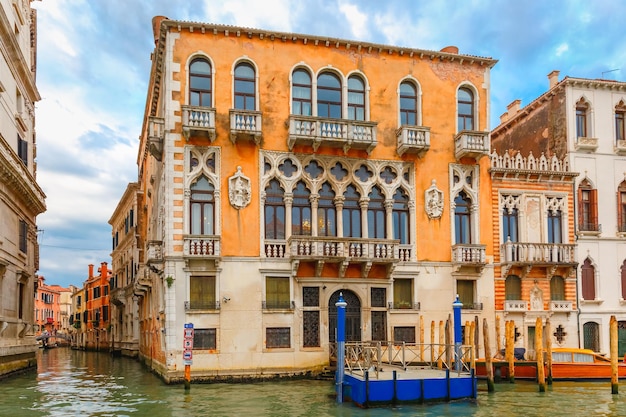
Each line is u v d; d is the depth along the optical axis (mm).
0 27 22812
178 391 19375
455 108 24953
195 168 21781
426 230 24016
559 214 26047
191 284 21438
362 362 20219
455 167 24641
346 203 23453
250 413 15750
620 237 26609
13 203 25047
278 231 22641
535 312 24750
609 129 27266
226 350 21266
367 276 23016
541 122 28953
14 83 26094
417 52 24500
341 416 15438
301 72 23469
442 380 17422
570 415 15656
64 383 23141
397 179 23906
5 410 16547
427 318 23516
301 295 22297
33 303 30922
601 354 24531
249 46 22812
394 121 24172
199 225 21859
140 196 36844
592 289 26094
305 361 22016
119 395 19141
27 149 29281
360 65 24000
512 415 15641
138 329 40812
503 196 25359
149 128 22438
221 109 22250
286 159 22844
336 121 22734
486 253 24531
